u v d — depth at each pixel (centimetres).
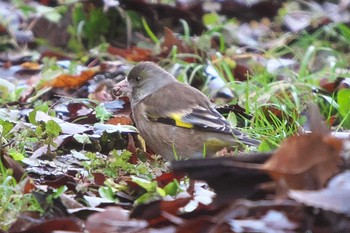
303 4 1966
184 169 747
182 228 720
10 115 1205
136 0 1780
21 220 771
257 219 726
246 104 1223
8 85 1395
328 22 1761
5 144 1049
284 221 712
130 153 1014
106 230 748
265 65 1504
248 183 746
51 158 1027
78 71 1505
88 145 1099
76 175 955
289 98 1296
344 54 1619
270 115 1174
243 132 1134
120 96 1303
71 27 1756
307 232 712
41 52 1733
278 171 722
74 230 751
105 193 866
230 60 1504
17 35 1775
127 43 1753
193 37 1733
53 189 874
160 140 1122
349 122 1208
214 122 1088
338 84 1327
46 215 793
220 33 1712
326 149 716
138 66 1185
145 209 758
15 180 894
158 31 1794
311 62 1531
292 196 695
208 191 852
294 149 718
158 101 1129
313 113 755
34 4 1952
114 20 1766
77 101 1326
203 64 1481
